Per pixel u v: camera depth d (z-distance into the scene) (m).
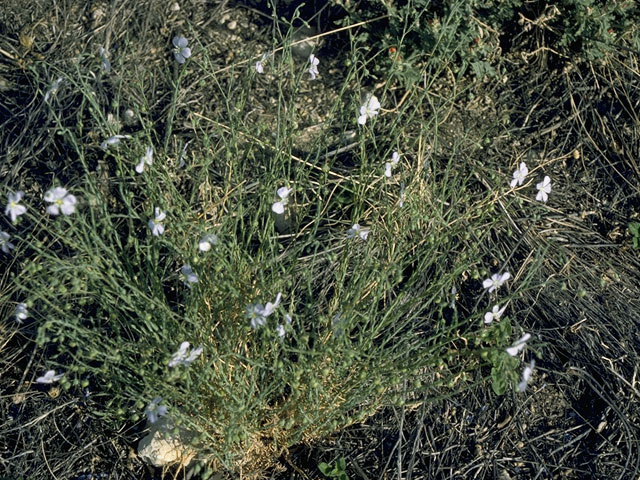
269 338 0.62
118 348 0.62
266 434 0.70
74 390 0.72
